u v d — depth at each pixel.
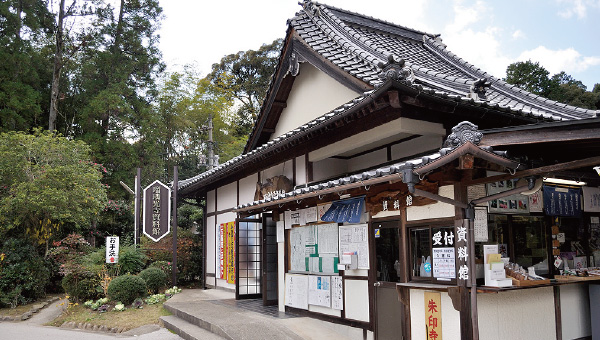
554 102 8.71
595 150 5.30
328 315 8.27
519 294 6.11
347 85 8.80
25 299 13.38
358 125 7.99
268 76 35.03
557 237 6.99
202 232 17.00
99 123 22.78
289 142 9.23
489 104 6.70
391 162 8.52
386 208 6.87
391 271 6.91
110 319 10.38
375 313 7.14
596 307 6.95
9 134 14.73
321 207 8.57
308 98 10.70
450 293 5.56
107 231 19.91
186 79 29.17
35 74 20.92
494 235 6.08
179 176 27.14
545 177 5.59
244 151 13.12
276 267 11.07
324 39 9.93
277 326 8.04
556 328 6.53
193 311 9.85
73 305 12.09
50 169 13.73
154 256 15.97
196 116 28.34
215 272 15.28
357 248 7.67
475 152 4.62
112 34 24.06
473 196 5.77
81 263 12.51
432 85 7.57
